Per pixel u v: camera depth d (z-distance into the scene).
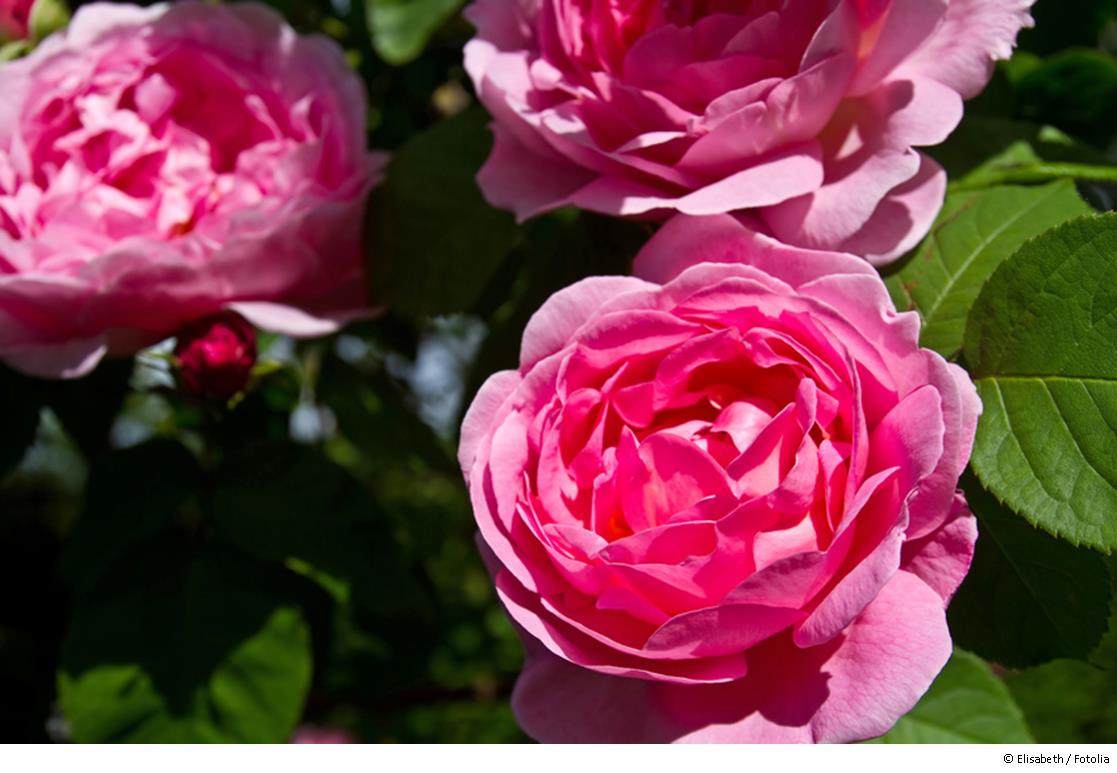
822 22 0.28
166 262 0.34
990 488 0.27
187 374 0.35
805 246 0.29
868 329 0.27
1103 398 0.27
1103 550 0.26
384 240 0.36
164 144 0.36
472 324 0.52
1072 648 0.28
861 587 0.25
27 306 0.35
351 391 0.42
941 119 0.29
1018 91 0.39
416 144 0.37
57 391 0.39
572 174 0.32
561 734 0.27
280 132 0.37
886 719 0.25
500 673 0.64
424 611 0.35
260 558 0.35
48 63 0.37
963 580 0.28
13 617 0.45
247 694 0.34
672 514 0.27
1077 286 0.27
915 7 0.28
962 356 0.29
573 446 0.28
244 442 0.38
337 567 0.35
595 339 0.28
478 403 0.28
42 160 0.36
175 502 0.36
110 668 0.34
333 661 0.43
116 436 0.44
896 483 0.26
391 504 0.56
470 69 0.33
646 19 0.30
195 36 0.38
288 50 0.38
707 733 0.26
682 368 0.27
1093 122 0.40
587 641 0.27
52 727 0.45
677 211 0.30
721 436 0.27
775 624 0.26
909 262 0.30
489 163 0.32
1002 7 0.30
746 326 0.28
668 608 0.26
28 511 0.49
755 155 0.30
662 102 0.30
